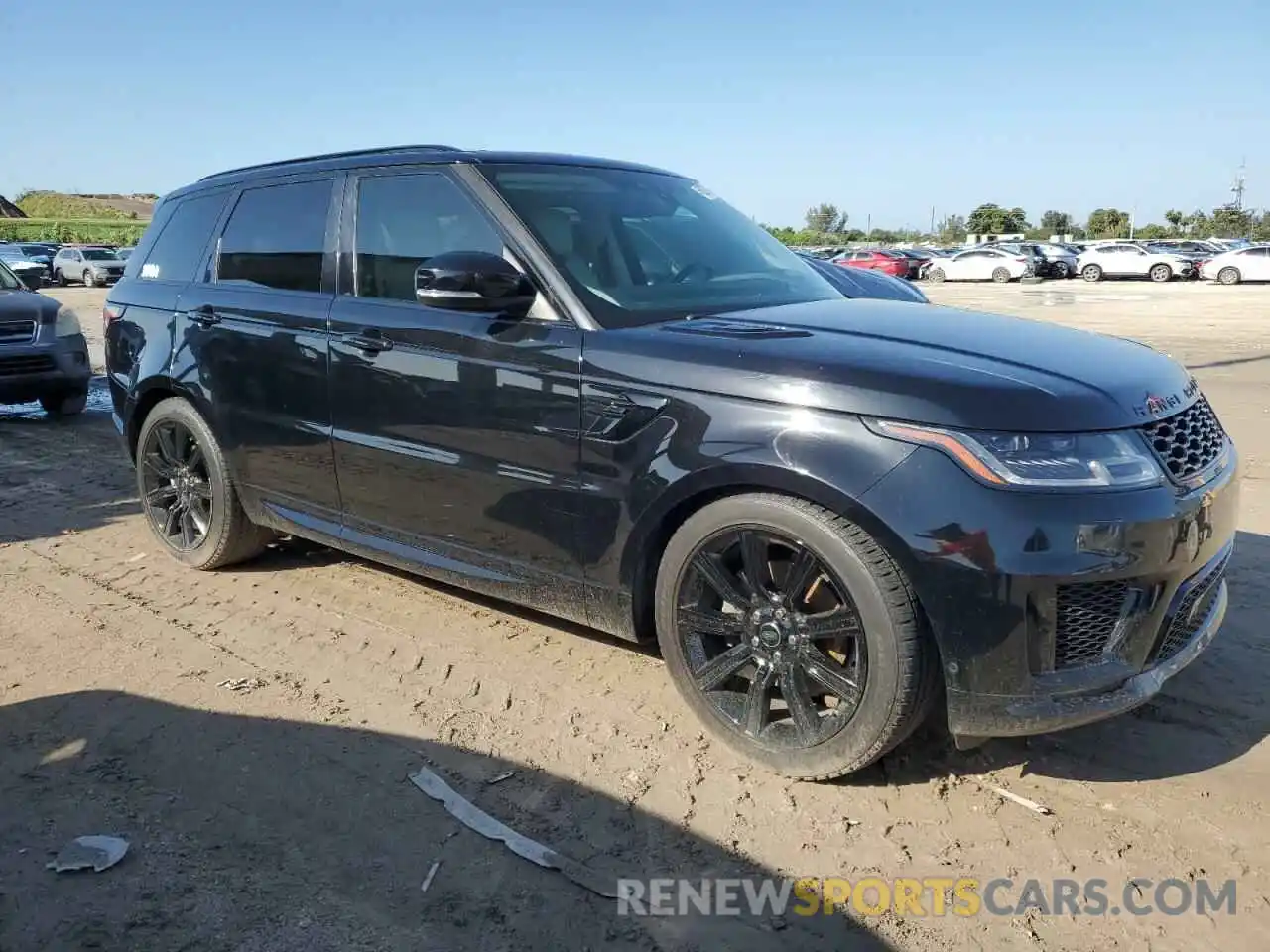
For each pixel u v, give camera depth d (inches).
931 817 112.7
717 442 115.6
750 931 95.4
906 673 108.0
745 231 171.5
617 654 153.8
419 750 126.4
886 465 105.6
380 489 153.5
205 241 187.3
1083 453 104.0
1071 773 121.1
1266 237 3006.9
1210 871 103.5
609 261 140.0
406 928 95.1
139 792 116.8
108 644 158.1
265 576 188.4
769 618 118.1
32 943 92.4
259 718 134.4
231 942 93.0
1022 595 102.3
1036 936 94.7
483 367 136.5
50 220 3518.7
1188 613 114.9
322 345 157.3
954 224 3772.1
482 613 169.8
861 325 127.9
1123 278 1502.2
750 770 121.9
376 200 157.0
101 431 331.9
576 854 106.3
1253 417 335.0
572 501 129.8
